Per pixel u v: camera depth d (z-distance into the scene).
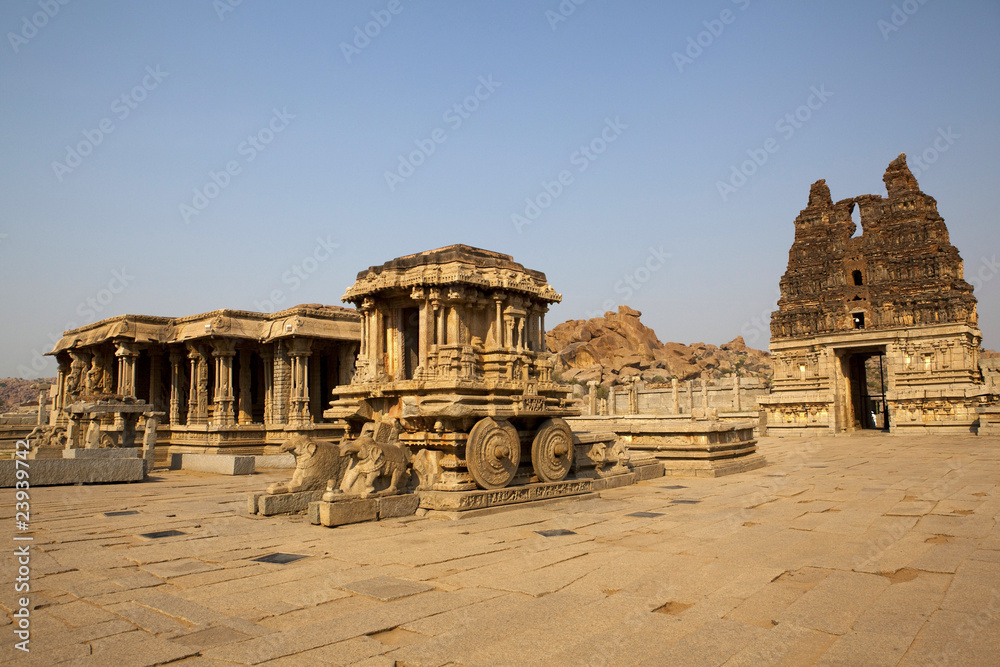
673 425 25.55
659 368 123.62
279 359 34.78
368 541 12.29
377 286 17.72
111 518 15.21
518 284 18.14
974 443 35.88
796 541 11.99
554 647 6.95
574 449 20.17
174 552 11.45
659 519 14.59
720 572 9.89
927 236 51.34
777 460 30.50
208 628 7.57
